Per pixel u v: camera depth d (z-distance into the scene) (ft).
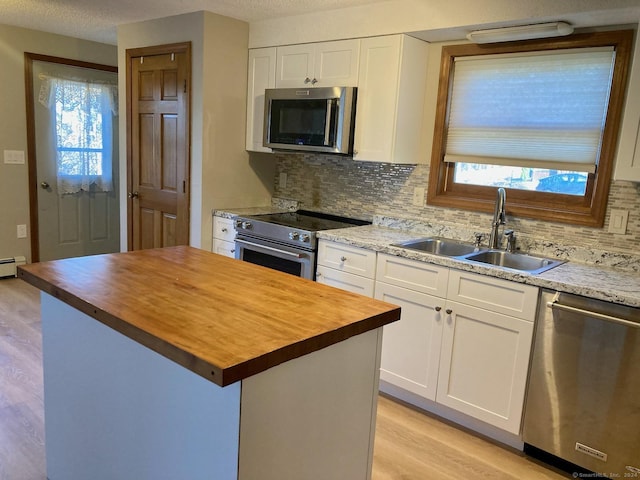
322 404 4.80
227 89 12.42
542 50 9.13
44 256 16.17
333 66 10.97
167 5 11.35
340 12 10.73
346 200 12.41
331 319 4.91
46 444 6.80
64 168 16.19
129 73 13.76
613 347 6.85
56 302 6.14
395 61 9.98
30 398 8.79
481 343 8.14
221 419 4.20
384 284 9.26
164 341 4.20
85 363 5.82
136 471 5.31
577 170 8.97
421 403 9.27
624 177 7.57
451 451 8.03
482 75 9.94
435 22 9.39
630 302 6.63
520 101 9.53
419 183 11.00
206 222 12.62
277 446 4.42
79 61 16.01
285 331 4.53
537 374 7.59
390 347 9.31
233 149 12.87
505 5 8.58
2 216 15.11
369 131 10.57
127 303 5.13
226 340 4.25
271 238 11.14
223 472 4.25
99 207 17.26
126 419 5.34
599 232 8.75
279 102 11.60
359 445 5.41
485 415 8.23
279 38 11.93
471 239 10.15
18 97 14.92
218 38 12.00
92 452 5.96
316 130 10.98
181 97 12.48
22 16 13.09
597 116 8.71
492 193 10.20
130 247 14.65
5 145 14.85
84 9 12.12
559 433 7.50
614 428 7.00
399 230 11.15
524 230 9.59
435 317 8.63
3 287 14.67
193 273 6.45
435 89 10.53
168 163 13.15
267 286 6.01
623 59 8.29
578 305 7.10
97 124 16.78
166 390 4.75
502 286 7.79
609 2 7.62
